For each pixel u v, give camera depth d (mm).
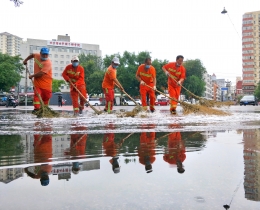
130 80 49344
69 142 3121
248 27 115562
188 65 64000
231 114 9164
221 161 2105
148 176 1693
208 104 11188
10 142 3133
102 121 6324
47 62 8453
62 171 1816
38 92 8500
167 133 3941
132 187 1480
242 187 1480
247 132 4020
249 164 2008
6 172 1795
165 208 1207
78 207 1217
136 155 2346
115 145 2887
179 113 10039
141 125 5305
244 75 116625
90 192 1405
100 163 2051
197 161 2107
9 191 1424
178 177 1668
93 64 60719
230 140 3213
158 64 49938
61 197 1335
